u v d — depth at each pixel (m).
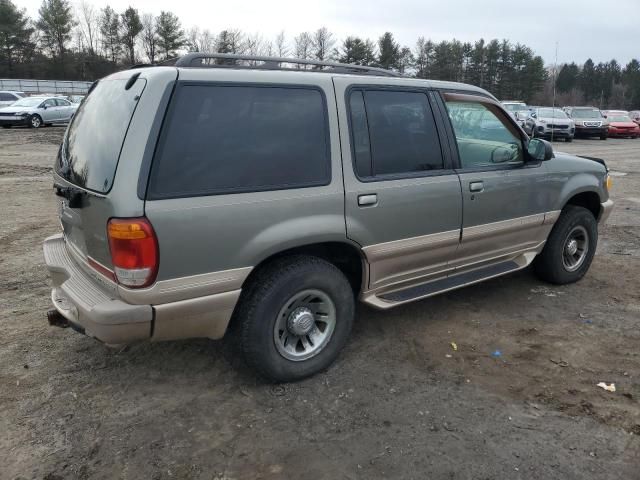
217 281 2.94
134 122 2.70
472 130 4.16
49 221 7.62
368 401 3.25
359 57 58.25
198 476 2.64
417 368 3.64
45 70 66.06
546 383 3.46
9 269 5.54
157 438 2.91
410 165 3.72
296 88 3.21
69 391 3.33
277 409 3.17
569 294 4.99
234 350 3.41
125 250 2.68
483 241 4.26
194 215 2.79
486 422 3.05
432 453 2.80
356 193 3.38
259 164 3.03
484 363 3.71
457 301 4.79
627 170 14.49
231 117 2.96
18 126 25.47
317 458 2.76
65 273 3.37
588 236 5.20
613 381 3.48
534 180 4.50
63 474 2.64
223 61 3.59
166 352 3.81
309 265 3.29
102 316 2.74
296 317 3.31
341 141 3.36
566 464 2.72
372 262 3.60
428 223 3.81
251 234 3.00
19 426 2.99
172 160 2.75
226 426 3.02
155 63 3.40
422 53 64.38
